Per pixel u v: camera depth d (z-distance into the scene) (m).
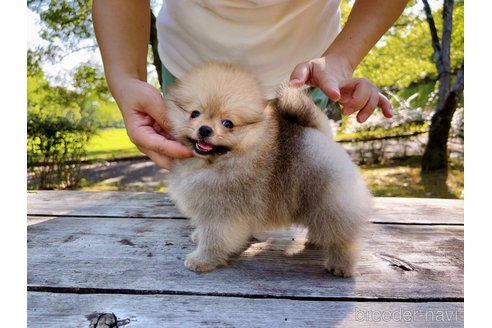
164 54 0.58
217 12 0.50
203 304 0.31
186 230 0.46
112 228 0.46
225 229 0.38
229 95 0.38
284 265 0.38
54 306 0.31
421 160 1.87
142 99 0.39
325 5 0.53
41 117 1.69
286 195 0.39
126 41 0.43
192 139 0.39
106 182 1.70
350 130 1.97
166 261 0.38
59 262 0.37
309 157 0.38
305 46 0.54
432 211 0.53
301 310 0.30
